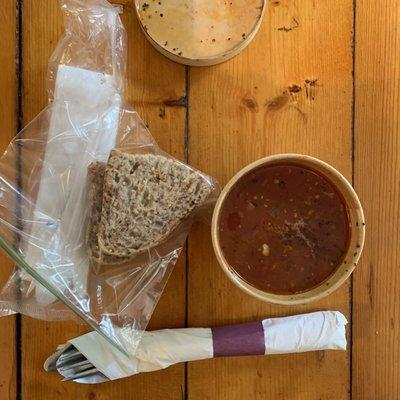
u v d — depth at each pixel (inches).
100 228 13.1
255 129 14.2
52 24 13.8
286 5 14.1
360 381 14.7
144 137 13.8
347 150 14.4
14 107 13.7
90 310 13.6
